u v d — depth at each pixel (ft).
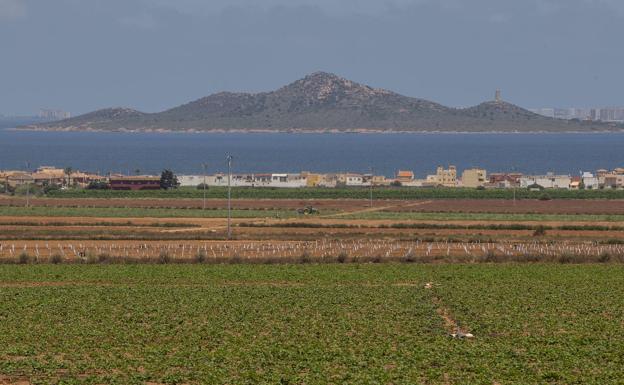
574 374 277.85
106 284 464.65
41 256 559.79
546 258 556.51
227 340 324.39
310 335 332.39
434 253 582.76
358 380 266.16
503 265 537.24
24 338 323.78
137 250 588.09
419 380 268.62
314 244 625.00
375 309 387.55
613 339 328.90
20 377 271.28
